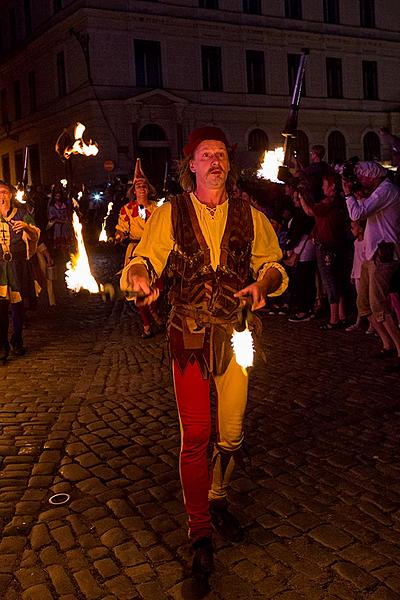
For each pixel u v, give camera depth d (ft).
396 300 18.42
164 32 94.48
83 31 90.33
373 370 18.20
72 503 11.24
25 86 110.63
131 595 8.64
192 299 8.84
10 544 10.05
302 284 25.81
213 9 97.96
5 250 21.38
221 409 9.35
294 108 29.60
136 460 12.89
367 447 12.89
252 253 9.34
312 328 24.48
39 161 108.27
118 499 11.27
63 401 16.98
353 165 19.31
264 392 16.66
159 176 95.20
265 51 103.76
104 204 71.56
